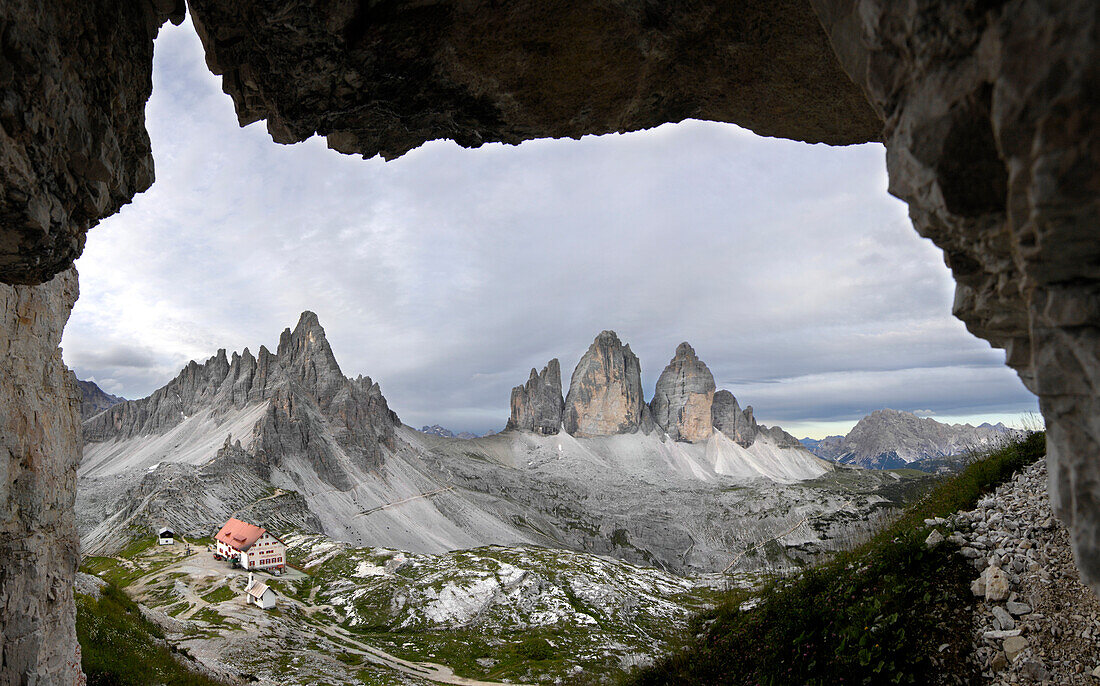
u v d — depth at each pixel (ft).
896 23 14.08
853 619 43.60
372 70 31.83
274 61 31.30
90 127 24.81
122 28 26.17
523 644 300.61
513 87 34.30
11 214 22.53
